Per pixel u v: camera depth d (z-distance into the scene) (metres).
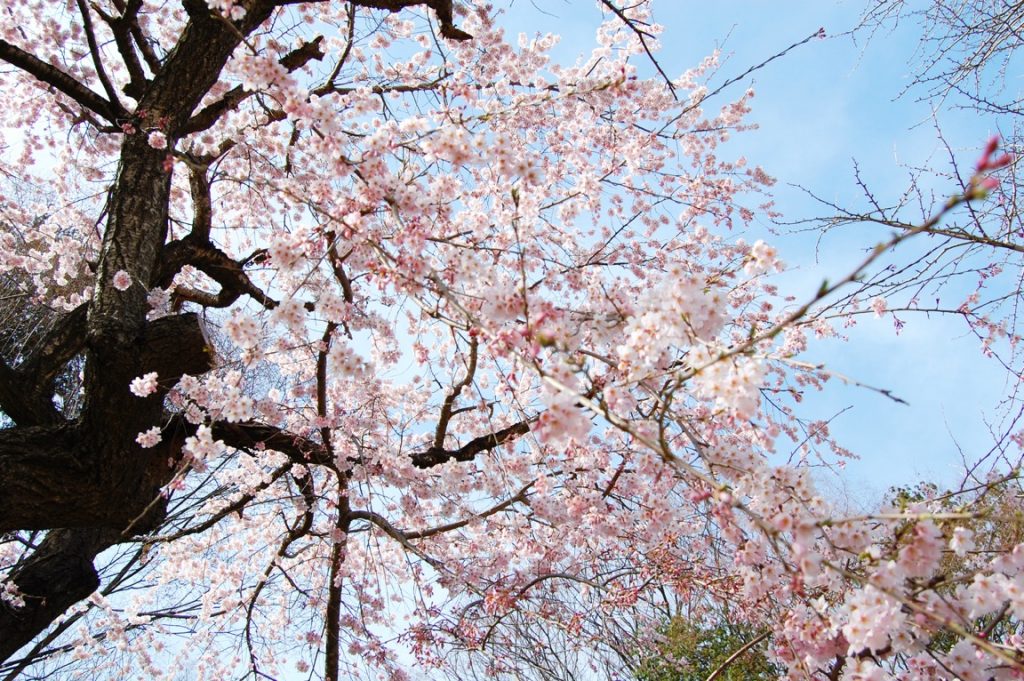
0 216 5.73
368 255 3.14
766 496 2.38
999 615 2.42
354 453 4.18
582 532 4.29
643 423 2.71
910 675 2.58
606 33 5.49
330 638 4.50
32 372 3.89
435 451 4.38
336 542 4.44
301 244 3.12
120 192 3.96
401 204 3.02
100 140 5.53
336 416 4.26
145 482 3.69
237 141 4.84
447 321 2.66
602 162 5.58
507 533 4.57
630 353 2.30
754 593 2.77
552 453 4.05
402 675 4.61
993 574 2.24
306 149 5.14
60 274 6.04
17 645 4.08
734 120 5.58
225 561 6.00
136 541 5.81
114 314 3.45
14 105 5.74
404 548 4.45
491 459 4.46
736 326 4.62
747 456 2.56
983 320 3.73
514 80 5.42
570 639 4.65
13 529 3.34
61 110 5.66
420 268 2.76
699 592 4.27
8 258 5.69
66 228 6.56
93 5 4.97
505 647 4.77
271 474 4.78
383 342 4.16
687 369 2.21
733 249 5.25
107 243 3.77
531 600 4.59
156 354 3.37
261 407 4.16
